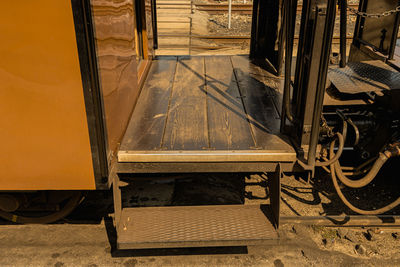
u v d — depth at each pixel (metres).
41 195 3.12
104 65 2.43
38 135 2.40
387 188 3.99
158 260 2.96
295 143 3.01
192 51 7.81
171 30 9.32
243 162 2.90
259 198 3.83
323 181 4.09
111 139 2.67
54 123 2.36
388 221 3.25
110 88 2.62
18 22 2.11
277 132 3.21
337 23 9.94
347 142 3.43
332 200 3.79
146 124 3.34
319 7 2.56
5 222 3.38
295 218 3.27
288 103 3.05
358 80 3.44
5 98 2.29
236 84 4.33
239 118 3.48
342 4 3.46
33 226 3.33
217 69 4.86
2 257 2.96
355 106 3.51
